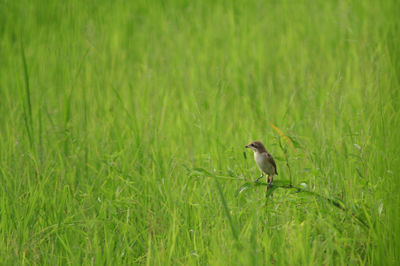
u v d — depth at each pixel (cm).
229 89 1628
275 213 927
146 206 1034
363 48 1675
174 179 1129
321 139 1195
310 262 780
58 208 1051
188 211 1007
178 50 2088
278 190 1016
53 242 957
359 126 1184
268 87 1659
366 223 865
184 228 955
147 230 959
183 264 851
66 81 1638
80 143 1311
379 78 1219
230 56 1961
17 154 1259
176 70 1830
